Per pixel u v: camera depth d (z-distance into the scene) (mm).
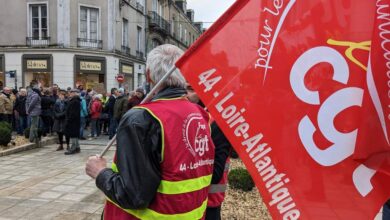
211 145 2275
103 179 1973
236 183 5879
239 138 1947
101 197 6312
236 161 7758
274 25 1909
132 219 1970
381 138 1792
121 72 26484
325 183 1860
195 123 2102
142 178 1841
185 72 2008
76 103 10648
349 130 1836
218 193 2963
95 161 2109
